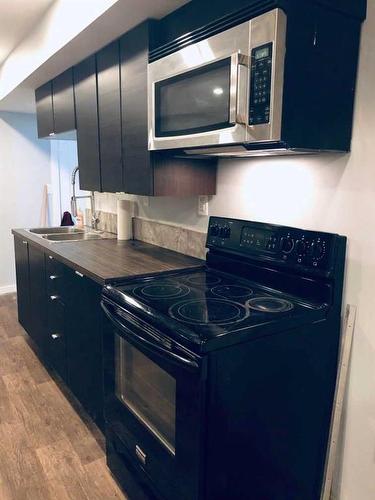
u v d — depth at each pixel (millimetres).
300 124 1289
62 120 2943
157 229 2588
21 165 4629
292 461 1460
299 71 1255
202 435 1193
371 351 1428
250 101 1282
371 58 1339
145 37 1866
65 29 2203
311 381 1439
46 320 2711
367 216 1389
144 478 1569
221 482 1258
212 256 1967
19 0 2336
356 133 1397
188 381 1209
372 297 1401
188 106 1579
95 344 1970
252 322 1260
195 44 1498
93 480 1844
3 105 4094
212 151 1640
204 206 2166
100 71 2326
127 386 1679
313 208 1568
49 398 2502
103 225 3391
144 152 1961
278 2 1176
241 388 1233
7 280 4734
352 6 1311
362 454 1501
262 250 1692
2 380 2705
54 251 2387
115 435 1794
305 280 1526
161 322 1292
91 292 1946
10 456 1989
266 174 1762
